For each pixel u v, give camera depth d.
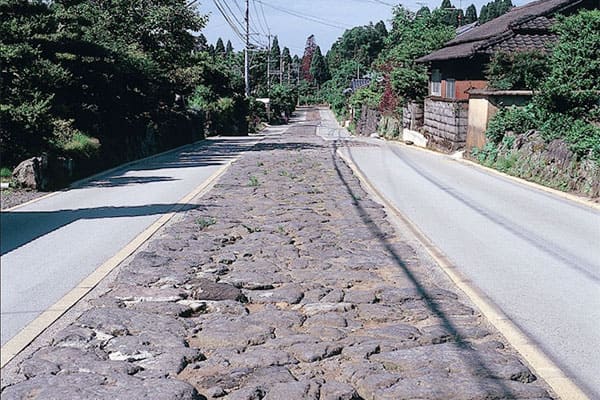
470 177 17.16
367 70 92.00
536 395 3.97
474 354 4.59
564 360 4.65
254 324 5.18
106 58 19.78
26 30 16.56
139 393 3.90
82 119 19.00
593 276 7.10
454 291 6.31
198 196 12.68
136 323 5.15
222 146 30.31
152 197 12.72
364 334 4.99
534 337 5.11
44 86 16.59
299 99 123.50
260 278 6.51
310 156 22.12
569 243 8.87
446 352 4.61
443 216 10.94
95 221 10.09
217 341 4.84
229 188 13.59
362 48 105.69
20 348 4.73
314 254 7.59
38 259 7.60
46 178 14.17
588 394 4.07
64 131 16.97
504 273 7.17
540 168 16.14
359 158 22.86
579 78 16.41
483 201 12.80
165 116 29.20
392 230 9.23
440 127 28.17
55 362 4.39
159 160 22.17
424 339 4.88
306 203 11.45
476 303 5.92
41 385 4.04
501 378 4.18
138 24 30.03
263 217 10.00
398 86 33.53
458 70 26.00
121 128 21.70
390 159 22.62
